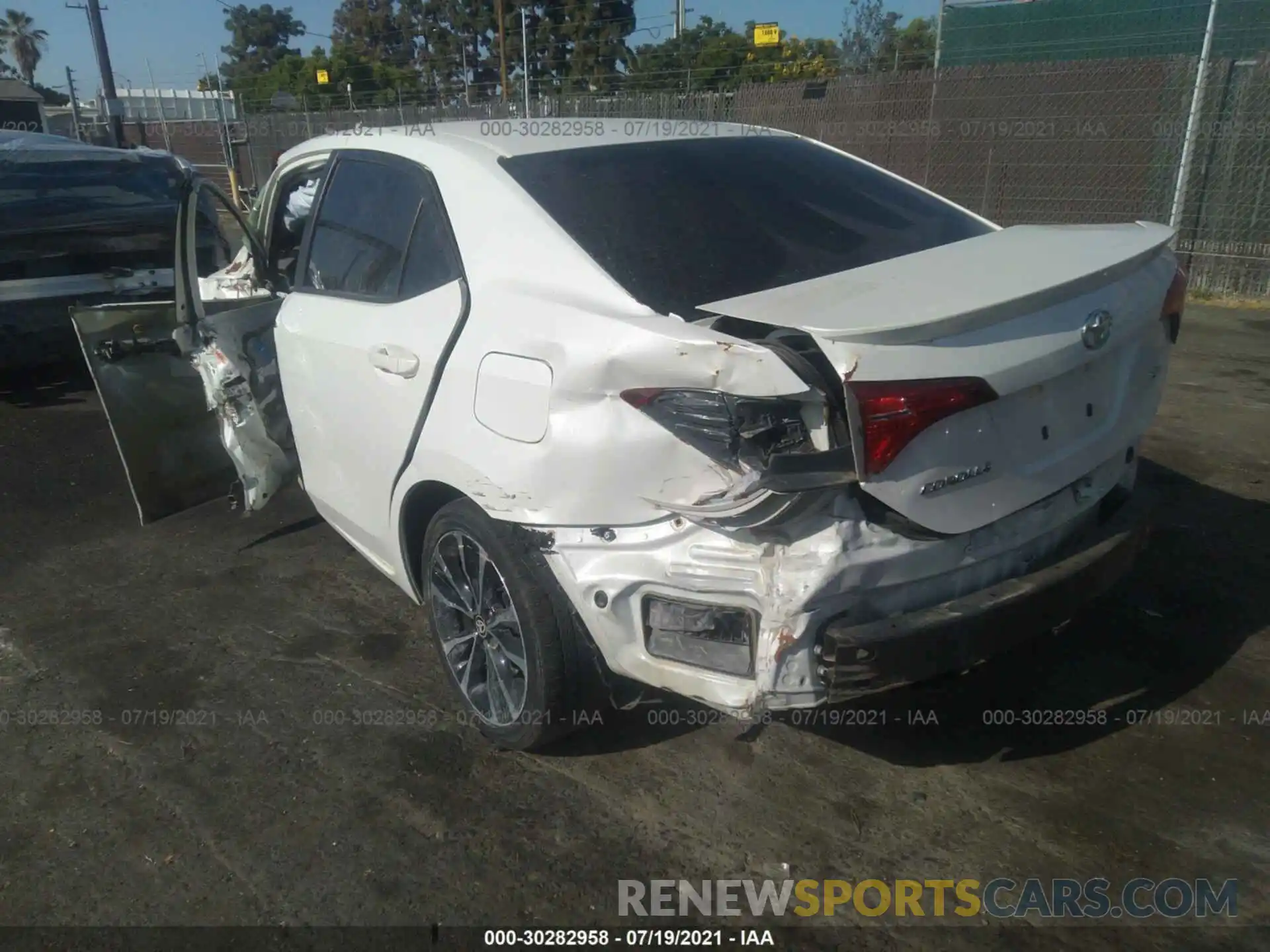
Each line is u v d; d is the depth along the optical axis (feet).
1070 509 8.84
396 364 10.11
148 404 13.48
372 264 11.11
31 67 212.23
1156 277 9.21
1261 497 15.15
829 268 9.41
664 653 8.34
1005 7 40.63
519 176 9.98
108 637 12.87
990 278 8.18
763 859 8.73
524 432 8.64
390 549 11.28
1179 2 36.32
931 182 35.53
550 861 8.80
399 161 11.11
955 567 8.04
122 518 16.71
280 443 13.03
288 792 9.82
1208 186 29.48
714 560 7.82
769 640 7.68
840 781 9.63
